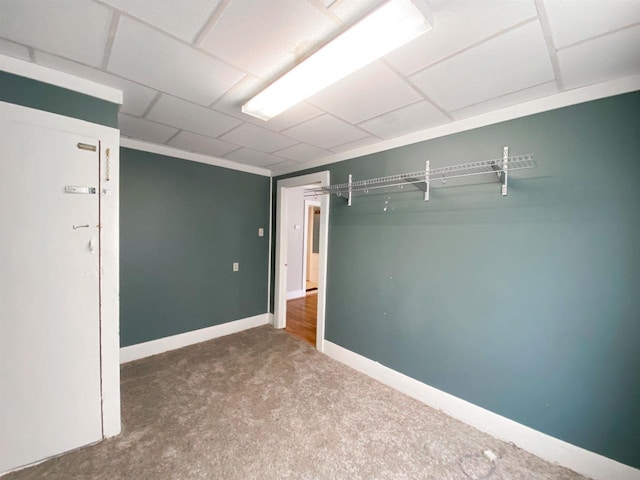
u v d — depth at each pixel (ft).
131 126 7.73
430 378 7.41
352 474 5.13
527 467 5.40
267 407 7.04
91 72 5.15
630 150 4.87
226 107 6.43
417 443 5.96
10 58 4.75
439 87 5.36
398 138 8.14
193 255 10.87
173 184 10.18
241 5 3.51
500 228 6.26
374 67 4.73
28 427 5.06
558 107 5.53
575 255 5.38
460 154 6.88
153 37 4.15
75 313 5.45
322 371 9.01
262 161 11.48
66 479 4.88
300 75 4.72
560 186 5.52
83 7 3.56
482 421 6.45
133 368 8.86
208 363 9.34
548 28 3.76
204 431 6.13
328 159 10.37
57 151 5.22
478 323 6.59
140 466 5.18
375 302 8.73
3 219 4.80
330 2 3.45
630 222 4.87
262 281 13.43
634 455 4.84
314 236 23.68
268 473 5.10
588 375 5.25
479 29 3.82
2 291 4.81
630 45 4.04
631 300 4.87
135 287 9.44
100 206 5.66
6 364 4.87
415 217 7.75
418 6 3.20
